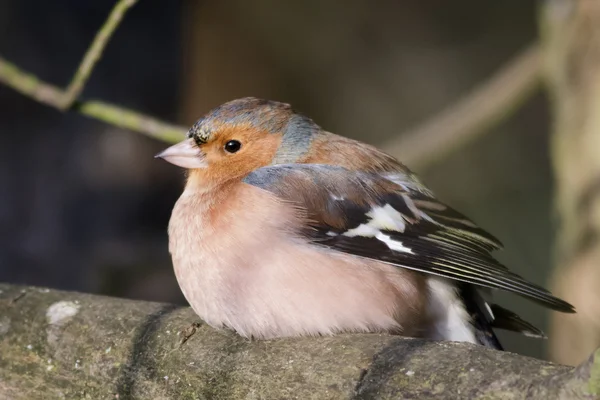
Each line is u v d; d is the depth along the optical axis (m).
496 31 18.39
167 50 11.81
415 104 17.73
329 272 7.42
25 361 7.52
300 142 8.48
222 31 17.19
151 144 11.50
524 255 17.11
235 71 17.19
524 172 17.78
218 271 7.53
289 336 7.19
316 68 17.66
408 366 6.20
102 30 9.62
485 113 12.88
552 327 12.02
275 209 7.65
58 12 11.38
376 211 7.96
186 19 12.75
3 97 10.96
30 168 11.05
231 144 8.43
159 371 7.07
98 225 11.25
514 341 15.73
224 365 6.88
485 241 8.15
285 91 17.50
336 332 7.39
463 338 7.86
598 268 10.73
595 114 10.88
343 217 7.86
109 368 7.24
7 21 11.21
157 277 11.32
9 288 8.09
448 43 18.23
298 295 7.39
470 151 17.86
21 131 11.04
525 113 18.03
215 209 7.76
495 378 5.82
